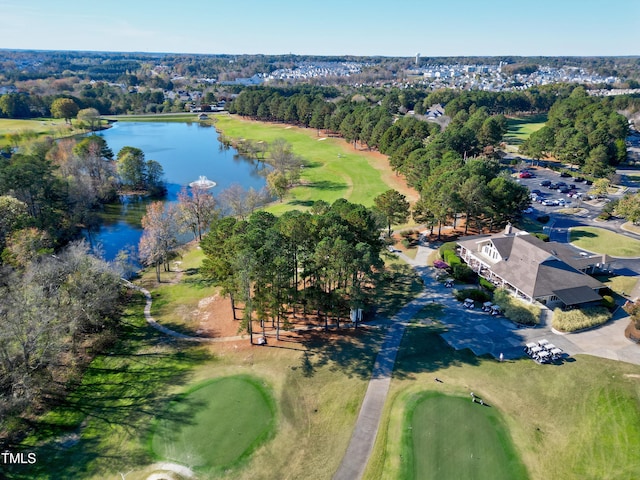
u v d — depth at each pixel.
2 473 38.31
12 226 75.38
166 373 51.50
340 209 68.12
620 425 42.75
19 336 46.09
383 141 156.38
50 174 100.06
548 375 49.66
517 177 135.88
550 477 37.66
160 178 143.88
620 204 96.44
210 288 72.38
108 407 46.31
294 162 140.50
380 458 39.88
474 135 150.88
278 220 63.41
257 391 48.09
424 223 97.81
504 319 60.91
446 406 45.50
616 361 51.91
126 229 103.50
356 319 59.91
